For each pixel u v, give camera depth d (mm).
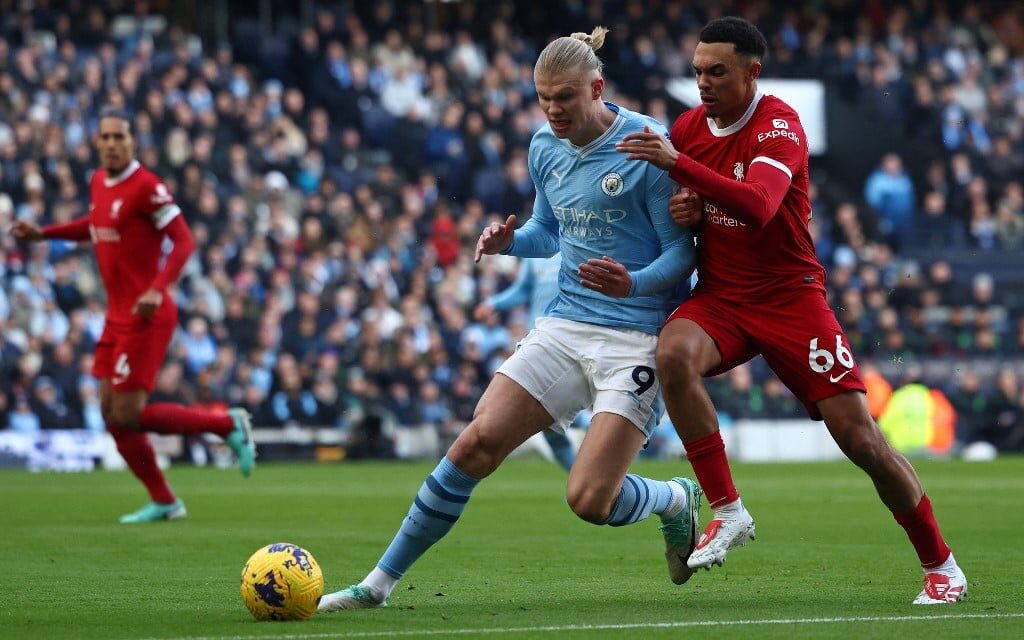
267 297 77625
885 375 90000
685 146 23375
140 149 79625
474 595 24125
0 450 68750
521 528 37438
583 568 28516
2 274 72000
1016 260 102688
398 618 20906
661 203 22719
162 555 30891
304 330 77375
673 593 24438
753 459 82812
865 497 49094
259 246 79062
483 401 22562
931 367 90812
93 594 24328
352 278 80250
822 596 23891
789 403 85125
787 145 22156
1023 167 109812
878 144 109688
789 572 27656
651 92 104938
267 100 89312
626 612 21625
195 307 75250
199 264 78125
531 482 58062
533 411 22672
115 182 38062
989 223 104000
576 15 107312
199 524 38625
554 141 23422
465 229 86500
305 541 33906
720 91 22328
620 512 22922
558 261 43594
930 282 97188
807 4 114062
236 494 50438
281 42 96375
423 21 105438
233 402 73562
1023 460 78562
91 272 75500
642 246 23125
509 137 94312
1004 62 115562
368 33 102688
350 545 33000
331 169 88188
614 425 22422
